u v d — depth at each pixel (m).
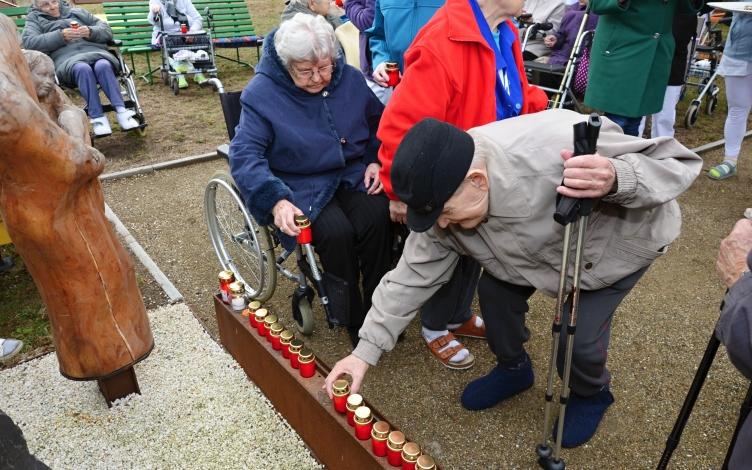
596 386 2.04
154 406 2.28
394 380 2.52
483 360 2.64
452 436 2.23
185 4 7.04
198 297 3.12
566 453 2.14
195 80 7.26
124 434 2.16
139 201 4.28
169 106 6.50
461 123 2.19
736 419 2.29
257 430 2.18
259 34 9.34
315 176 2.59
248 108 2.48
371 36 3.11
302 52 2.35
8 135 1.58
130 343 2.13
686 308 3.03
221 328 2.60
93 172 1.83
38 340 2.73
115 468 2.02
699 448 2.15
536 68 5.44
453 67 2.07
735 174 4.67
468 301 2.63
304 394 1.98
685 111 6.09
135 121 5.31
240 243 3.05
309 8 4.86
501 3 2.13
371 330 1.83
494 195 1.64
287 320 2.94
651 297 3.12
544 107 2.56
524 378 2.29
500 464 2.11
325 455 1.98
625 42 3.62
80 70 4.97
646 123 5.73
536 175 1.62
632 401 2.39
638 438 2.21
